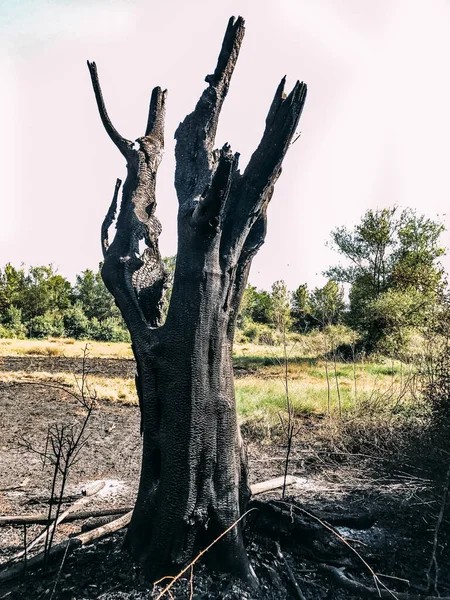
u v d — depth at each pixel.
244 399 10.74
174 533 3.12
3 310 46.28
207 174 3.22
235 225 3.34
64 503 5.74
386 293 24.83
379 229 28.55
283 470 6.73
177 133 3.50
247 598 3.03
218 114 3.46
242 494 3.57
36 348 23.66
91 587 3.13
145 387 3.29
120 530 3.98
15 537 4.56
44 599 3.05
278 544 3.62
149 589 3.06
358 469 5.89
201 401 3.13
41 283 49.09
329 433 7.69
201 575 3.18
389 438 6.16
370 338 20.25
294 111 3.15
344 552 3.65
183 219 3.15
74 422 9.97
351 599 3.24
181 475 3.10
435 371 5.53
